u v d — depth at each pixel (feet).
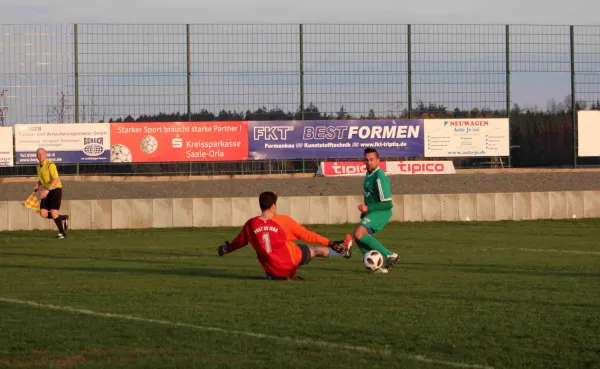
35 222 81.71
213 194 98.53
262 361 23.62
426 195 87.04
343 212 85.66
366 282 40.45
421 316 30.58
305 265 49.16
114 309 32.42
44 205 73.77
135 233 78.54
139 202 82.84
